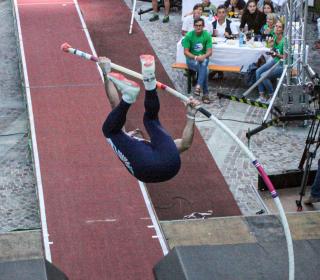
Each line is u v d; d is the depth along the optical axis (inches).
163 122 597.6
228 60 656.4
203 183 510.3
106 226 423.2
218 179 515.2
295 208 478.9
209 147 558.6
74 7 815.1
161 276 321.7
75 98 594.2
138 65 721.6
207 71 634.8
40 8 813.9
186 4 791.7
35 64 661.3
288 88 575.5
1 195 493.4
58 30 742.5
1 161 538.6
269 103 592.4
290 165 530.3
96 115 564.7
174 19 858.1
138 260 391.2
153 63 258.5
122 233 415.8
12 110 629.6
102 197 455.5
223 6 689.6
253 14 687.1
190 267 319.6
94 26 835.4
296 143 563.5
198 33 635.5
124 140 265.0
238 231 417.7
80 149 513.7
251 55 647.1
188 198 491.8
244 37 659.4
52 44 706.8
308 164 469.4
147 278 376.2
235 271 320.8
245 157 543.5
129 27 829.2
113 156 505.4
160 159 263.0
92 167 490.9
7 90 673.0
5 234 409.7
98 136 532.7
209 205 483.8
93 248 402.0
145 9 888.3
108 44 778.8
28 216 468.8
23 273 312.8
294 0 567.2
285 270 325.4
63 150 512.4
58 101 588.7
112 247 403.2
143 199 453.1
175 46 772.0
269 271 323.6
